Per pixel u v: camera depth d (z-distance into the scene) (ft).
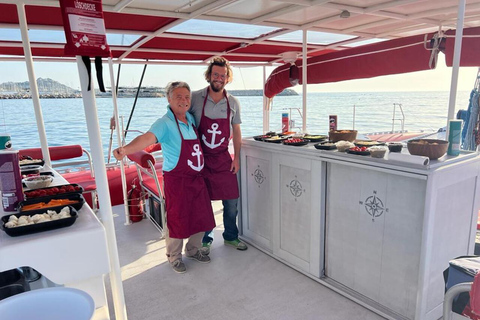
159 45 13.64
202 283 8.41
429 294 6.37
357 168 7.11
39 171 7.93
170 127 8.04
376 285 7.14
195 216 8.64
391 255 6.74
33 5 8.13
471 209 6.85
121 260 9.75
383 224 6.78
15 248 3.90
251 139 10.14
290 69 14.85
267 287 8.16
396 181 6.41
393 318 6.72
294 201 8.65
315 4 8.59
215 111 9.02
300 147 8.37
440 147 6.21
